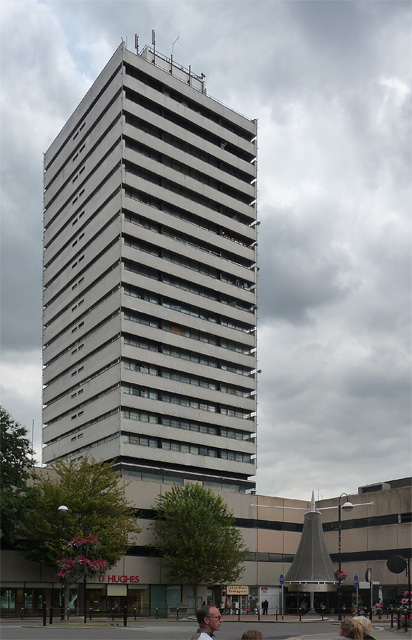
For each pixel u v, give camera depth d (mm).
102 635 35531
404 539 78562
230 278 116438
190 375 106125
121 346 97875
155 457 97938
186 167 113000
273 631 43844
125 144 105375
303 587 73688
